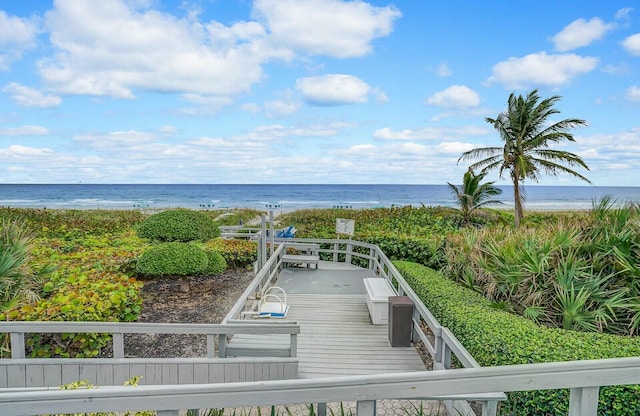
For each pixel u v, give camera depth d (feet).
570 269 13.87
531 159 48.57
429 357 14.92
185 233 23.13
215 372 12.20
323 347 15.43
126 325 11.75
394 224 44.42
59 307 13.71
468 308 13.94
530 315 13.48
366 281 21.21
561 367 4.31
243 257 33.22
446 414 10.02
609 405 7.54
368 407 4.31
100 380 11.57
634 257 13.84
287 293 23.82
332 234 40.19
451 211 45.01
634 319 12.03
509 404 9.36
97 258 25.32
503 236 20.35
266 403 4.17
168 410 4.12
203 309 22.30
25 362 11.16
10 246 16.89
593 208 17.93
